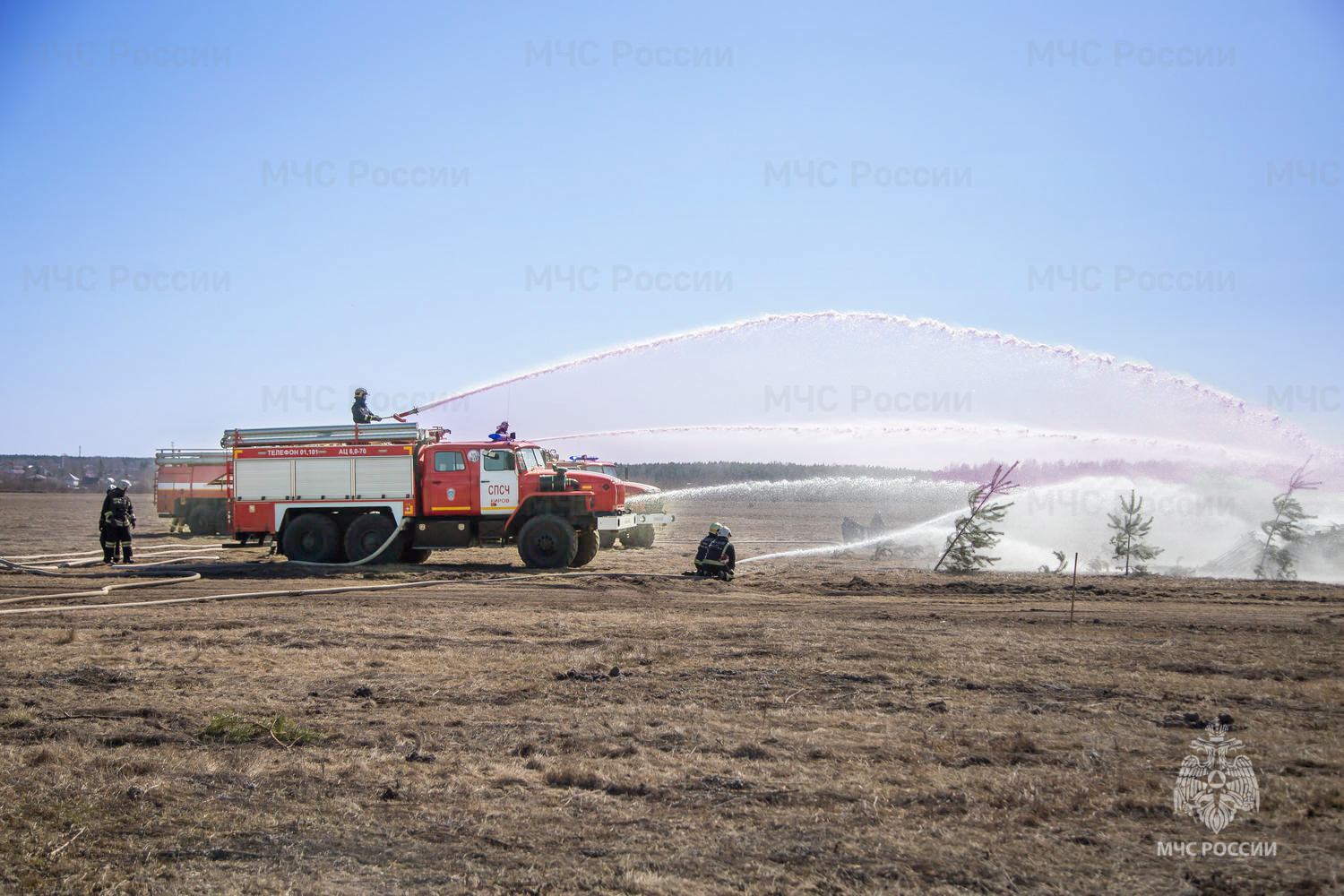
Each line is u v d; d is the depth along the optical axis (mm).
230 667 9695
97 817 5387
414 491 20500
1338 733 6945
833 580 17672
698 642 10992
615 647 10633
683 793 5754
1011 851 4805
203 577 18703
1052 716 7559
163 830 5223
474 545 20766
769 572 19391
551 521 20047
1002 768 6203
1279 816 5254
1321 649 10375
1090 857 4715
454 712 7793
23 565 19969
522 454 20703
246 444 21219
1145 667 9492
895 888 4391
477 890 4449
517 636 11539
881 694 8336
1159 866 4605
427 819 5371
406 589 16797
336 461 20766
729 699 8211
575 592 16172
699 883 4473
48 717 7652
